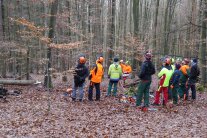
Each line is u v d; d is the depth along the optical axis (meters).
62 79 25.94
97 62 16.14
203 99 18.16
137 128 10.74
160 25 45.03
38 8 29.52
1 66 27.08
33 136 9.37
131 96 17.34
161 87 15.19
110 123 11.34
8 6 27.36
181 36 36.88
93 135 9.63
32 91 18.45
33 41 26.56
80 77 15.65
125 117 12.40
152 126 11.10
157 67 35.16
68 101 15.71
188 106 15.44
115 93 17.91
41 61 20.66
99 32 37.88
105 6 42.09
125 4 42.53
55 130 10.12
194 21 17.69
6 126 10.31
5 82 20.06
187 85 17.58
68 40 27.36
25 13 29.05
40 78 28.91
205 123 11.84
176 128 10.92
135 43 25.11
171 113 13.51
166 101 15.25
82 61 15.59
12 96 16.34
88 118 12.02
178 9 48.66
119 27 44.09
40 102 15.12
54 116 12.15
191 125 11.44
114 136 9.62
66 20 29.30
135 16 26.77
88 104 15.09
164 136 9.77
